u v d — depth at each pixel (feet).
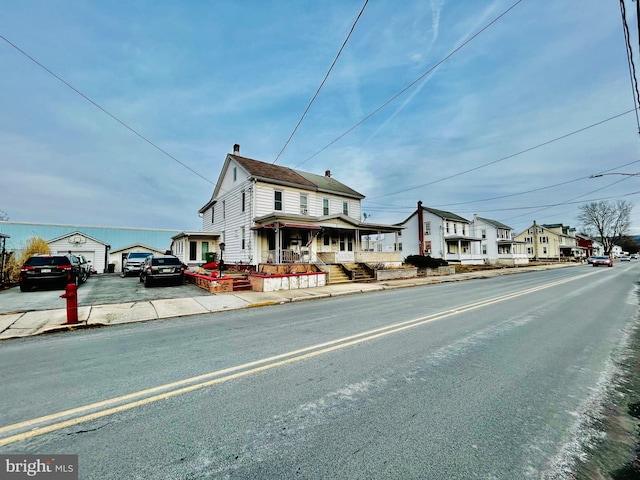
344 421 8.64
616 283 50.26
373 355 14.30
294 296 35.81
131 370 12.84
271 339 17.47
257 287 40.50
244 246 61.57
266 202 59.11
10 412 9.32
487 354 14.48
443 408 9.39
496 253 146.82
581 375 12.15
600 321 21.95
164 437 7.97
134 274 69.26
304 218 56.90
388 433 8.05
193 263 73.46
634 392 10.74
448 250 122.62
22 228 90.53
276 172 66.59
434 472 6.64
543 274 74.18
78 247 86.74
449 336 17.62
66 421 8.77
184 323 22.77
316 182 71.97
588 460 7.16
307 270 53.01
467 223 136.67
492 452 7.35
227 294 37.32
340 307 28.78
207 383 11.33
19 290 41.57
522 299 32.83
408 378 11.65
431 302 31.07
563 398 10.20
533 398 10.16
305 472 6.63
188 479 6.45
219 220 76.13
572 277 63.41
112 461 7.05
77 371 12.80
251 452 7.32
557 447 7.61
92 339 18.35
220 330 20.15
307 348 15.51
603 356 14.43
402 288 46.24
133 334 19.44
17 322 22.67
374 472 6.63
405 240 133.80
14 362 14.20
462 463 6.95
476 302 30.83
